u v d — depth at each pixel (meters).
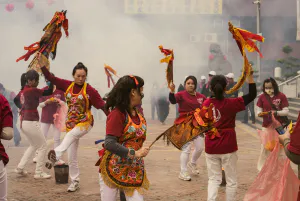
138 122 3.78
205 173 7.76
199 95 7.00
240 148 10.66
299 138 3.08
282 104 7.30
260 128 14.82
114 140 3.61
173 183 7.03
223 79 5.02
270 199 4.50
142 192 3.84
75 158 6.48
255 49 4.73
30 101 7.04
